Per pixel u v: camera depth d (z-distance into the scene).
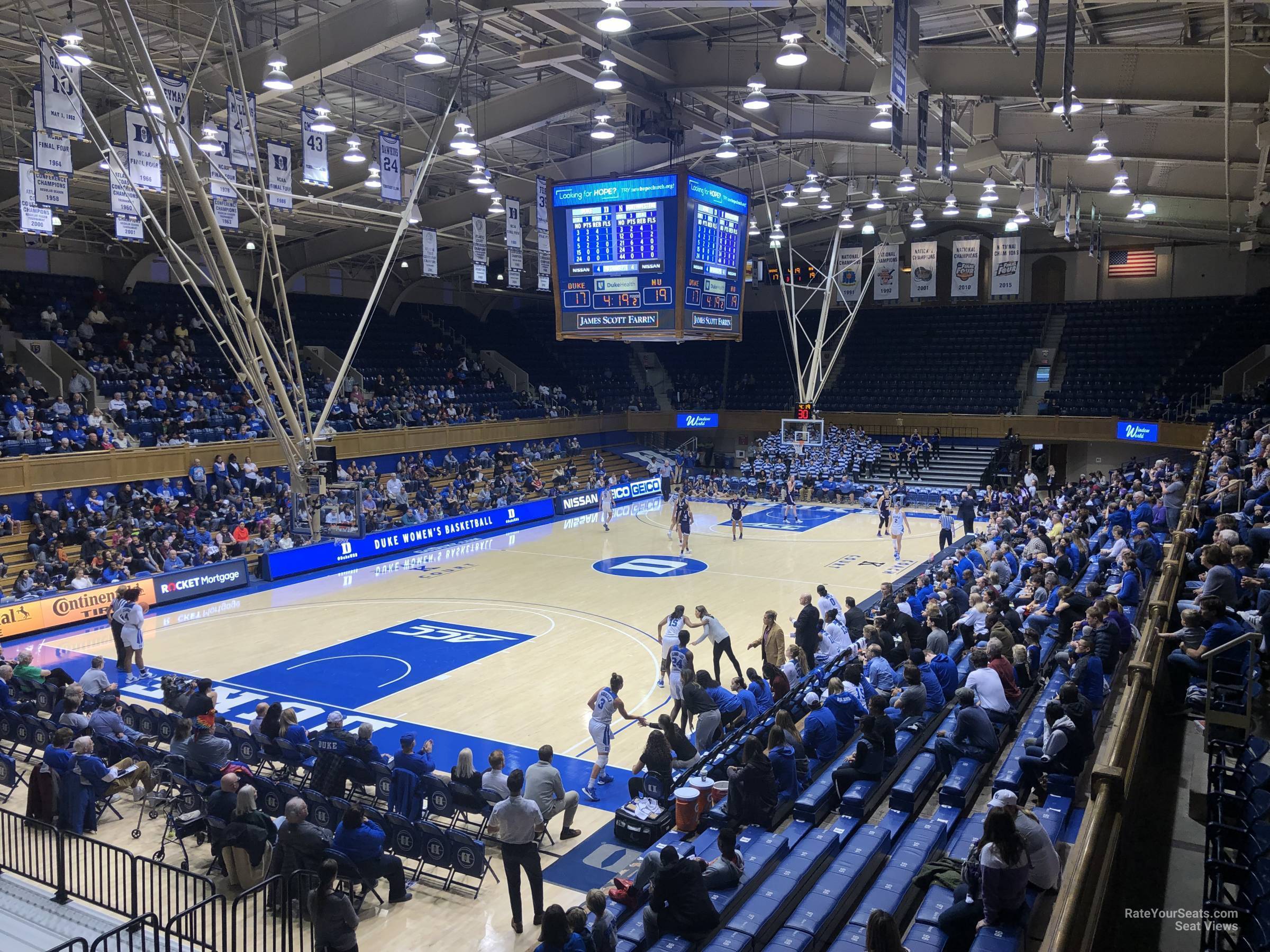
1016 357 46.69
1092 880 5.84
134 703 16.22
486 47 23.59
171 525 26.02
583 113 27.44
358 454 35.56
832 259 40.69
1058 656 13.41
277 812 11.03
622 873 10.31
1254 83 17.88
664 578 26.36
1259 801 7.28
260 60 21.14
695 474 49.12
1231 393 39.00
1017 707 13.03
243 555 26.36
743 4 15.75
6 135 25.98
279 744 12.22
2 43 19.92
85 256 35.53
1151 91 18.75
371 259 44.75
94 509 26.03
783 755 10.88
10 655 19.12
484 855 9.98
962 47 20.41
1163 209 35.97
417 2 18.75
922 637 15.80
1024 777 10.70
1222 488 17.03
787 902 8.67
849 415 47.88
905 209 40.88
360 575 27.17
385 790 11.55
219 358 36.25
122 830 11.59
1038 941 7.39
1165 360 42.88
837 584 25.27
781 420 48.84
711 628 16.44
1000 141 25.55
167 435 29.89
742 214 20.95
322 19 19.97
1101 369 43.88
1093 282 47.44
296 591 25.11
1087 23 19.94
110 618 18.11
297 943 9.02
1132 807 7.70
